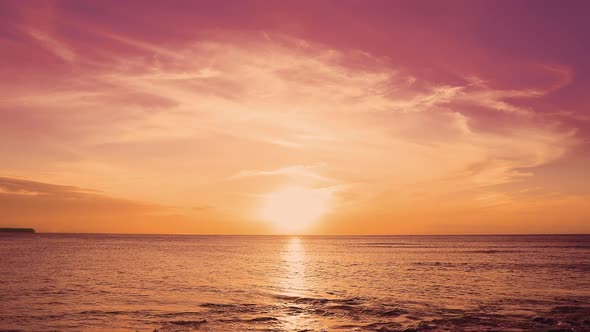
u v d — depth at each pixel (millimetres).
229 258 79750
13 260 65438
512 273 50312
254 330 22375
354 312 26938
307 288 37562
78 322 23797
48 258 70812
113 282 40312
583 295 33625
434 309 27922
